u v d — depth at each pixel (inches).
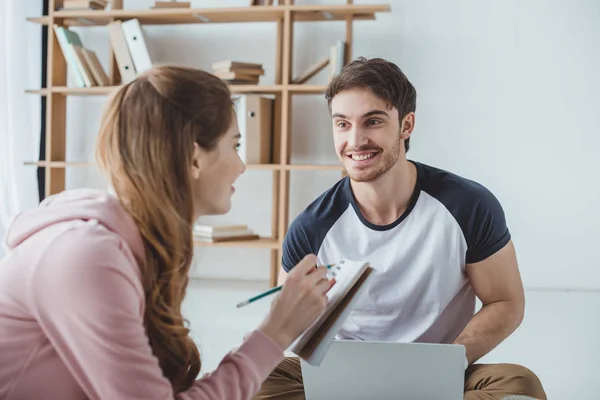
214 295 162.6
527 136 171.6
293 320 43.3
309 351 45.6
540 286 173.5
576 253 172.1
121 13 164.9
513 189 173.0
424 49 173.6
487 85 172.2
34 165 174.1
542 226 172.9
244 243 161.2
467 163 174.1
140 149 40.4
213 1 181.3
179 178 41.2
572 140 170.6
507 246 69.9
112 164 40.9
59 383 38.6
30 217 39.6
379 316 71.9
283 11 161.0
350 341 55.9
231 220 183.3
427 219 69.4
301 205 178.9
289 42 160.6
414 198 69.9
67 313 36.7
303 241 73.2
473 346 66.7
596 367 111.5
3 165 166.2
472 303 74.6
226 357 42.3
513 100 171.6
